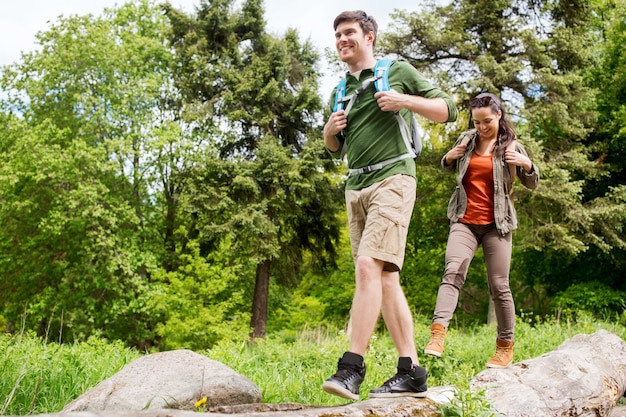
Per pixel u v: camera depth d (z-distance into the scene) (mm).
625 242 17219
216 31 20484
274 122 20297
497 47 17078
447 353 6387
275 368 5551
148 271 18578
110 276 18672
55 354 5758
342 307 22109
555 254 19359
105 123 19234
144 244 19953
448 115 2908
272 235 18328
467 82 15914
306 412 2656
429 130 19203
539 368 4023
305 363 7008
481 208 3967
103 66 20031
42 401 4074
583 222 16312
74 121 20422
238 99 19609
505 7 17109
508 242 3973
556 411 3635
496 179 3920
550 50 17297
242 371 5340
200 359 3840
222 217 18609
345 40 3025
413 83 2979
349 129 3057
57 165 18328
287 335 19781
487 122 3939
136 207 20469
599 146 18312
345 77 3119
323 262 21031
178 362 3773
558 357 4207
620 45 19219
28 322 20719
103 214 18453
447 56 17703
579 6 17734
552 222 16562
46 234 19875
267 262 19922
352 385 2725
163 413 2254
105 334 19031
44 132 18891
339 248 21719
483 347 7895
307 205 20125
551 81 16266
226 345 6188
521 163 3902
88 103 19062
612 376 4375
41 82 20609
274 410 3113
